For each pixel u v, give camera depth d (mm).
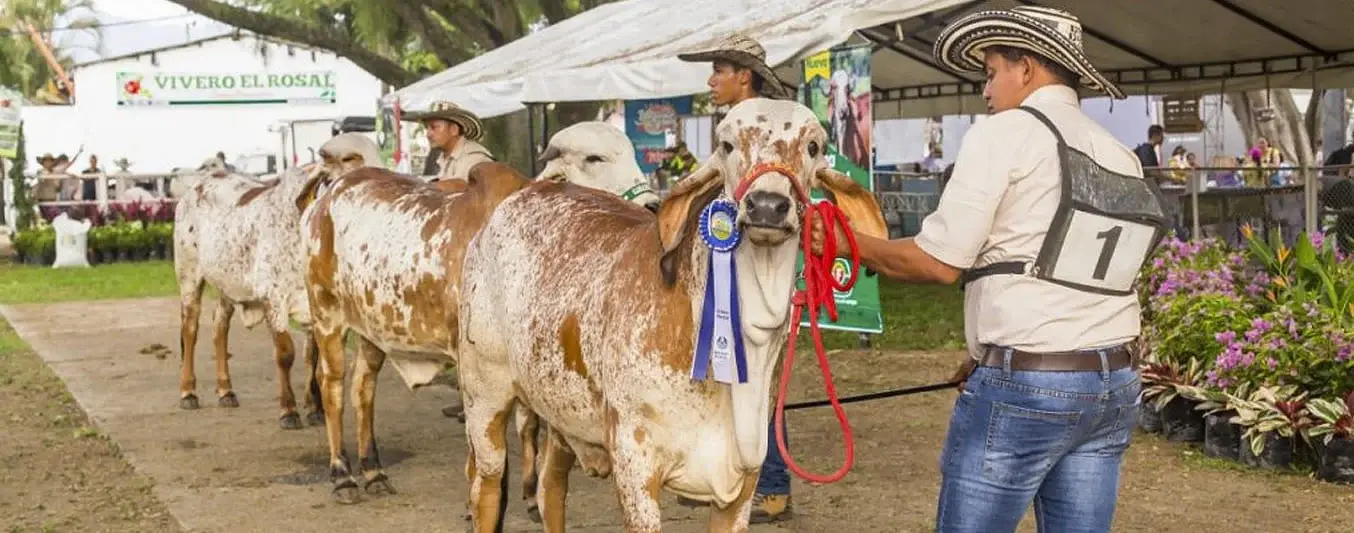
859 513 6484
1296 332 7445
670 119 13383
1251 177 17672
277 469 7836
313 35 24375
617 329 4148
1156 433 7949
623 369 4113
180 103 36969
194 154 37219
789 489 6332
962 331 12672
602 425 4406
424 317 5836
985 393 3730
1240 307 8039
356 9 23453
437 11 23516
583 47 12711
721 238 3812
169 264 24125
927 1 8156
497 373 5125
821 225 3832
